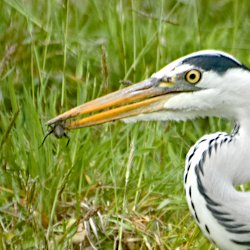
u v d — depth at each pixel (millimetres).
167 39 14562
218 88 10094
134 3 14719
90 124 10398
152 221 11547
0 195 11688
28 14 13555
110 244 11406
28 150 12133
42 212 11492
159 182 12086
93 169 12109
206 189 9969
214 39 14984
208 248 11438
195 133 13492
